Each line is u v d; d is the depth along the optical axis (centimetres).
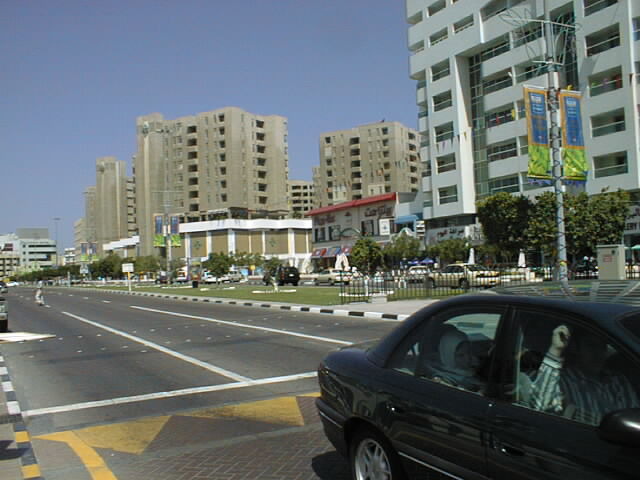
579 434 255
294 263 10050
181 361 1091
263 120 10669
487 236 3716
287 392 790
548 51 2069
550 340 293
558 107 2030
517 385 297
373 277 2955
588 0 3869
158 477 488
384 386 369
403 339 386
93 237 16400
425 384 347
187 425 643
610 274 1620
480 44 4769
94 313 2569
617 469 232
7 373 1042
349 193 10025
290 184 14138
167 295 3962
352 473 399
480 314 339
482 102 4938
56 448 577
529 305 311
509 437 281
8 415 712
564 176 1998
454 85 5038
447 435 315
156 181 10988
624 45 3631
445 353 350
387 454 362
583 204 2933
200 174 10294
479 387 316
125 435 614
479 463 296
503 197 3594
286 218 10769
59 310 2906
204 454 541
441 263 5003
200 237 9869
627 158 3644
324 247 7744
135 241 12244
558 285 356
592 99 3828
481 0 4719
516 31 4453
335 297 2709
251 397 768
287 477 473
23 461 534
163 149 10950
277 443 564
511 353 308
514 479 276
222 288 4831
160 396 796
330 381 427
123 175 15012
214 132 10200
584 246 2877
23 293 6700
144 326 1830
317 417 652
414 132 10238
